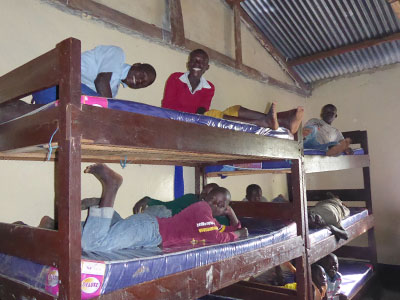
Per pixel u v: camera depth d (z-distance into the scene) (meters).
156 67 3.09
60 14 2.42
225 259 1.78
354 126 5.12
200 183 3.43
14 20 2.16
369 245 4.44
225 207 2.40
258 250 2.00
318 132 3.97
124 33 2.84
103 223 1.61
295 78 5.21
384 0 3.65
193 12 3.58
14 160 2.13
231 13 4.14
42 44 2.29
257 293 2.72
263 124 2.17
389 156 4.80
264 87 4.64
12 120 1.44
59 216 1.15
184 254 1.59
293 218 2.57
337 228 3.06
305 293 2.41
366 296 3.82
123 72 1.99
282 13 4.11
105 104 1.37
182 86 2.71
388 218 4.77
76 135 1.14
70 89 1.14
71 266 1.11
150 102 3.00
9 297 1.43
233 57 4.09
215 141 1.70
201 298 2.70
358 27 4.16
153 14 3.09
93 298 1.21
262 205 2.85
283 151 2.30
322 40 4.50
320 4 3.85
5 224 1.45
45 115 1.23
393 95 4.80
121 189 2.73
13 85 1.42
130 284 1.34
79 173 1.15
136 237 1.74
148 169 2.96
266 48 4.70
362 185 5.00
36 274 1.32
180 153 1.96
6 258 1.53
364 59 4.80
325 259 3.25
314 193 4.68
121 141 1.28
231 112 2.26
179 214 2.06
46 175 2.29
